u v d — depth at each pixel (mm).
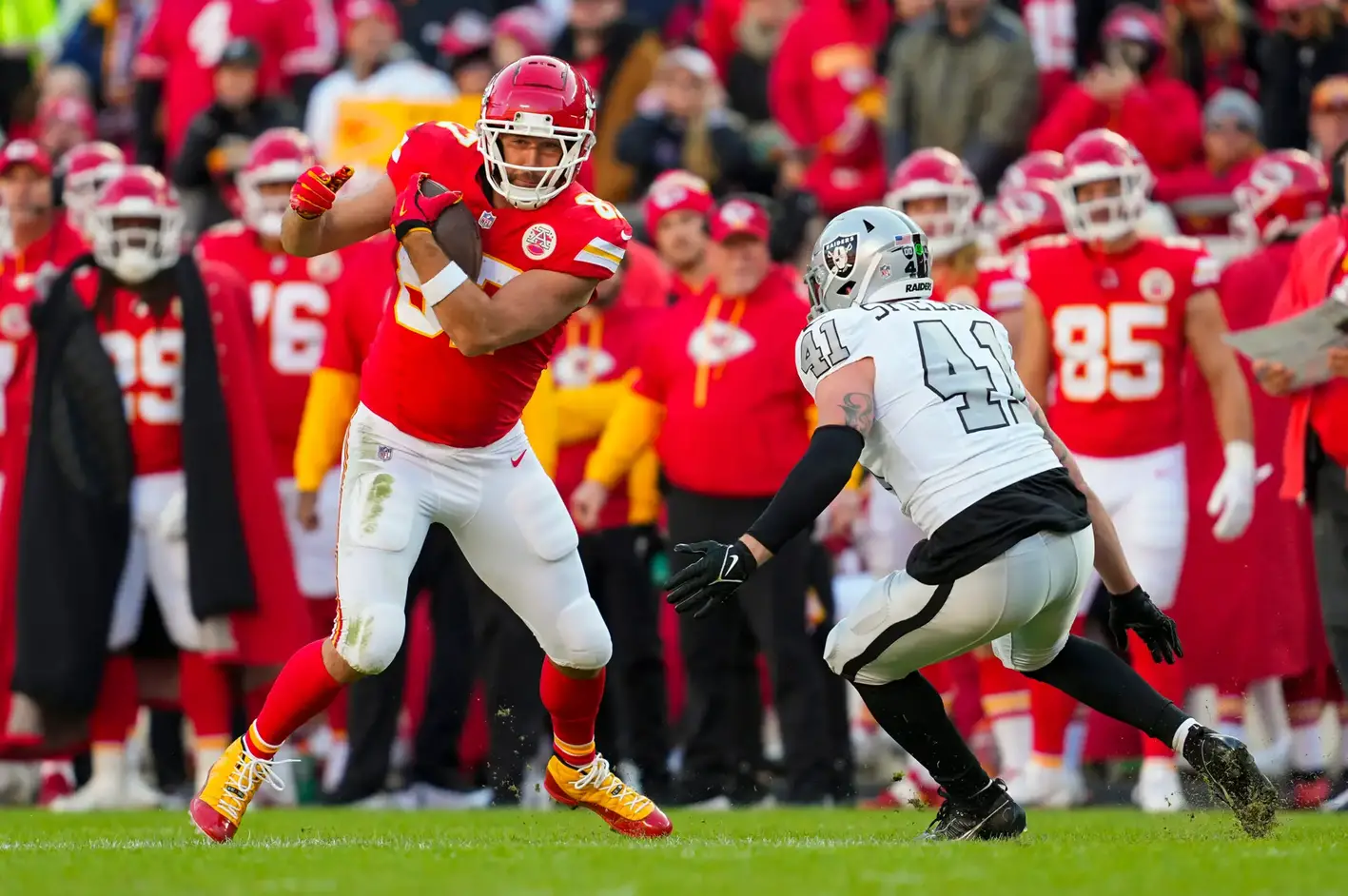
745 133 38594
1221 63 38156
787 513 15766
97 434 27062
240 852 15891
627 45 39844
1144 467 26219
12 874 13922
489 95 16391
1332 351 22531
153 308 27188
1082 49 38750
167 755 30234
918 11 39031
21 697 27047
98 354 27078
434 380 16656
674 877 13250
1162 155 35562
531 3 44625
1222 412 26141
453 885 12891
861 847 15742
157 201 26938
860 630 16516
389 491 16828
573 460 29422
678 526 27578
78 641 26656
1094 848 15414
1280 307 24547
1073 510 16234
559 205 16609
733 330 27391
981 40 36375
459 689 28719
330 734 30875
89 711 26875
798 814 24156
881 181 38625
